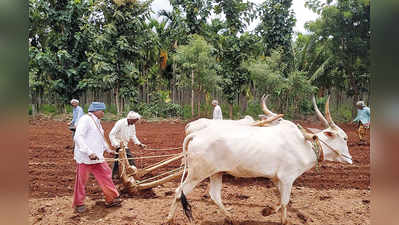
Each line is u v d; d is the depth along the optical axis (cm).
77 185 455
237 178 645
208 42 1942
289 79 1839
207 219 448
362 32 1684
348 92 1855
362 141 1091
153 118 1872
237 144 407
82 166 455
